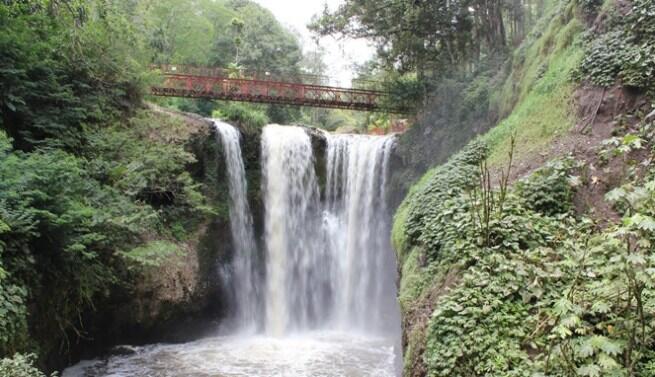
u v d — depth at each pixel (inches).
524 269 247.3
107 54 522.9
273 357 482.6
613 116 346.6
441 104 633.6
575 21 430.6
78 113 442.9
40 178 307.0
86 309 423.2
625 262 169.3
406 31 710.5
